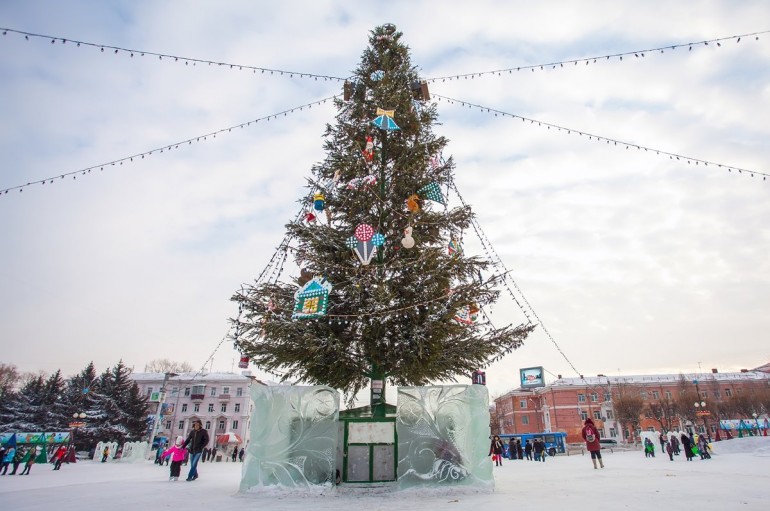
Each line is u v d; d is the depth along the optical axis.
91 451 46.78
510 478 12.53
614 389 67.62
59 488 10.85
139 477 16.52
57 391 55.44
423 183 11.72
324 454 8.82
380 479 9.24
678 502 6.74
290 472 8.73
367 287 9.98
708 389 67.88
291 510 6.58
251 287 10.54
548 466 21.36
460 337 10.87
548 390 71.56
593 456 17.02
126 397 52.03
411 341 9.68
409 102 12.73
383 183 12.07
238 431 66.19
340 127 12.86
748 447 28.03
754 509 6.02
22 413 51.09
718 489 8.42
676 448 23.11
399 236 11.33
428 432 8.95
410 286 10.02
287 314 10.09
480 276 11.09
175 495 8.89
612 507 6.31
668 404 58.50
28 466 20.59
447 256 10.87
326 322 10.14
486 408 9.15
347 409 10.82
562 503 6.79
